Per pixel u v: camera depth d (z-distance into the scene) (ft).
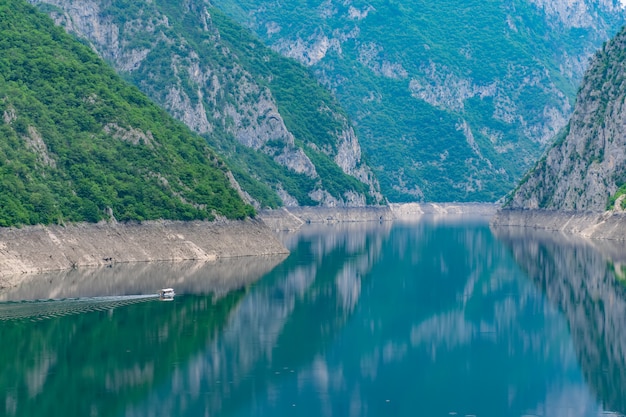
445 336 639.76
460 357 581.12
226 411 468.34
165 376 519.19
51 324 624.18
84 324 627.05
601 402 493.36
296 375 530.68
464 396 503.20
